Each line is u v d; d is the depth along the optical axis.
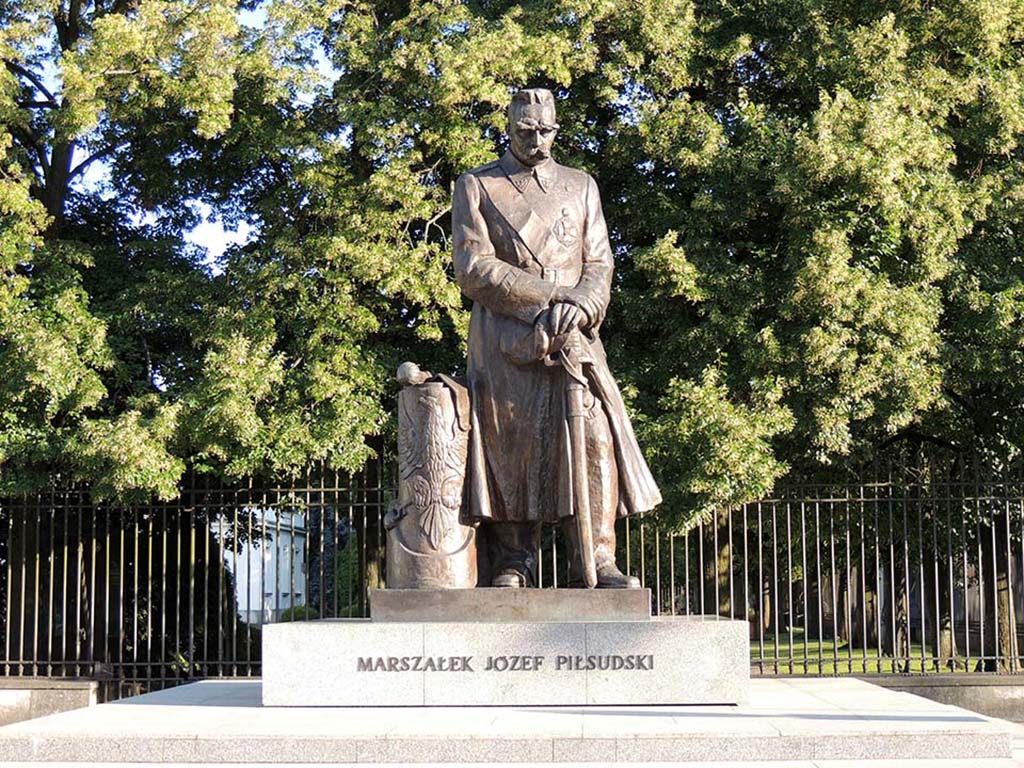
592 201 9.96
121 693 15.34
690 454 14.58
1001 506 16.97
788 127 16.19
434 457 9.47
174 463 15.01
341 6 17.42
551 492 9.58
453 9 16.67
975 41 16.33
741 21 17.34
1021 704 14.55
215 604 19.08
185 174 18.66
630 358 16.52
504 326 9.62
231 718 8.39
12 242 15.95
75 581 17.03
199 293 17.08
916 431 17.53
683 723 7.95
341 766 7.50
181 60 16.48
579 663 8.75
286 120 17.33
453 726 7.87
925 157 15.34
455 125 16.50
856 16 16.86
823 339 14.68
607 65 16.70
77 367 15.66
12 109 16.23
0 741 7.77
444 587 9.28
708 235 16.33
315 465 16.97
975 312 15.77
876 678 14.72
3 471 15.99
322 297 16.36
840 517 17.61
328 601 27.20
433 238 17.69
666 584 18.59
